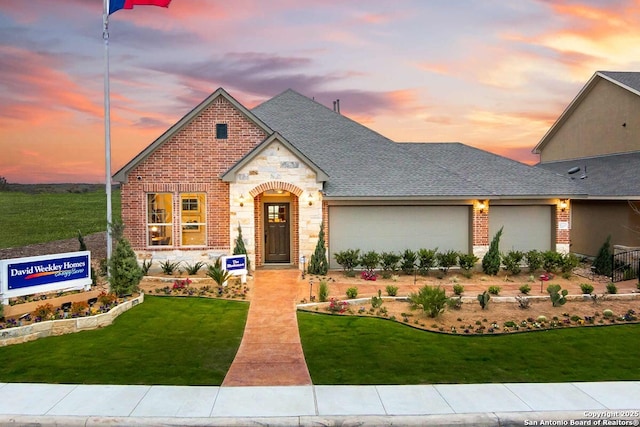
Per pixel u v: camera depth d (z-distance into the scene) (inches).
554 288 481.1
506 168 797.2
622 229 758.5
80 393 279.6
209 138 664.4
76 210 1416.1
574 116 1072.2
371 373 314.3
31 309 418.0
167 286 572.7
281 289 558.6
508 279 633.6
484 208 692.1
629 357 346.0
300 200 652.7
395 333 396.8
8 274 408.5
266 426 246.5
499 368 323.9
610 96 945.5
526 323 422.0
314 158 757.3
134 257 502.6
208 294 530.3
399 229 693.9
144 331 399.9
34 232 1147.3
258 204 686.5
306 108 908.6
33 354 343.6
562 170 991.6
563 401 273.3
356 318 440.5
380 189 675.4
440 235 700.7
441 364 330.0
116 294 482.6
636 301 508.7
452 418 252.4
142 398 273.4
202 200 680.4
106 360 333.4
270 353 351.6
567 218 714.2
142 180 656.4
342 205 680.4
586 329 409.1
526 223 721.0
